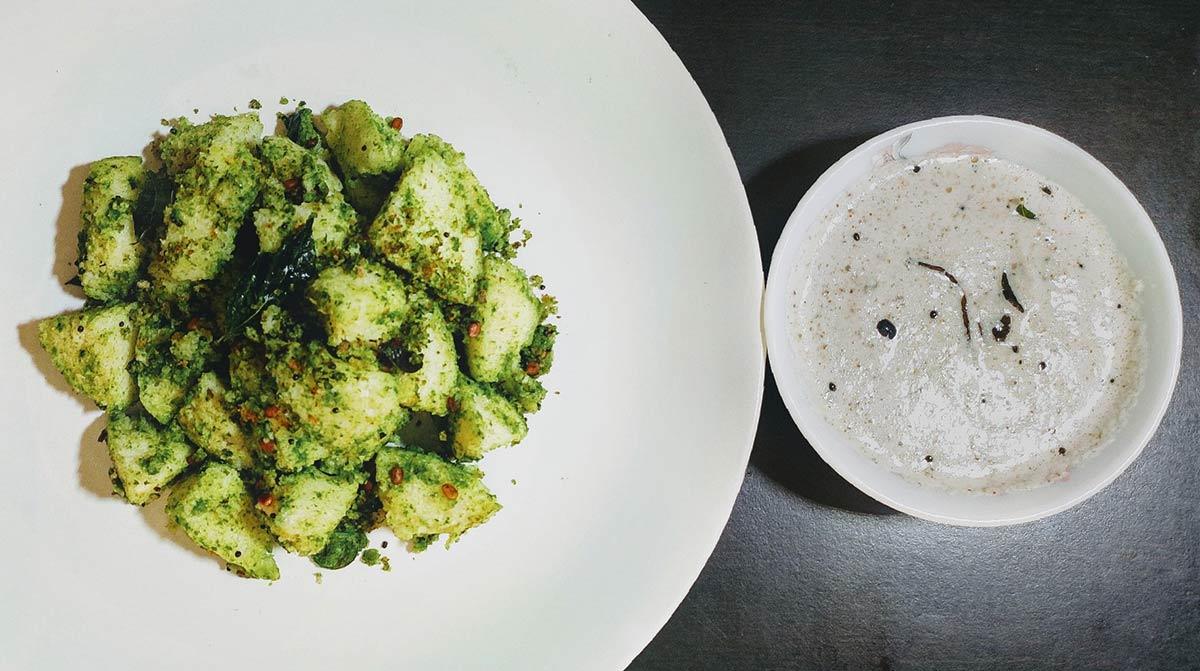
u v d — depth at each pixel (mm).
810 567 281
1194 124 284
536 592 259
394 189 222
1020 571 284
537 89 254
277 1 245
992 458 259
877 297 258
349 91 250
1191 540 285
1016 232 259
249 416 222
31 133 240
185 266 221
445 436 244
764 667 280
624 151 254
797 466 278
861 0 278
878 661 282
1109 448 258
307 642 254
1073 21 282
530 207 257
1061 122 281
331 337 216
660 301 257
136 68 242
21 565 245
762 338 249
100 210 228
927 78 279
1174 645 285
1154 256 250
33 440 245
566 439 260
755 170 275
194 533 226
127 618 249
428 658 256
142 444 233
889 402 259
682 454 257
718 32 276
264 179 226
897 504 249
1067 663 284
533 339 249
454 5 248
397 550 256
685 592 255
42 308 243
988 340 259
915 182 258
